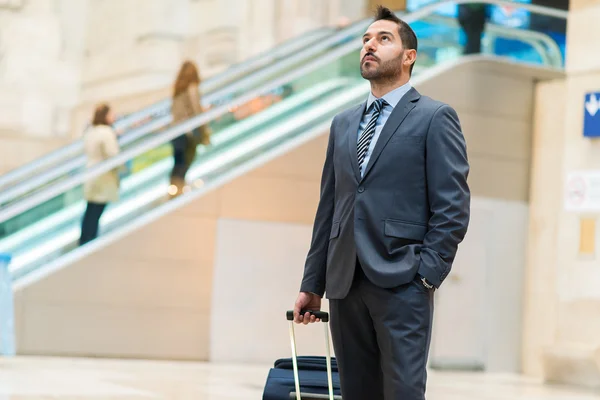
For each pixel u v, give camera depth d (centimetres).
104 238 1180
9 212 1145
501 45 1320
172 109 1248
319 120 1273
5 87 1557
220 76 1359
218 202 1222
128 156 1185
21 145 1553
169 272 1200
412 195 353
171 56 1648
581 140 1188
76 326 1164
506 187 1316
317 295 380
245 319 1226
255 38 1698
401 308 340
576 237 1186
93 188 1170
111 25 1623
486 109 1309
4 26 1565
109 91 1616
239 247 1228
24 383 779
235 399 739
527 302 1313
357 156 363
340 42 1302
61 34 1592
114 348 1177
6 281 1077
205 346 1209
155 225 1196
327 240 381
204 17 1672
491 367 1292
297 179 1256
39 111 1568
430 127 354
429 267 338
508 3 1310
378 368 364
